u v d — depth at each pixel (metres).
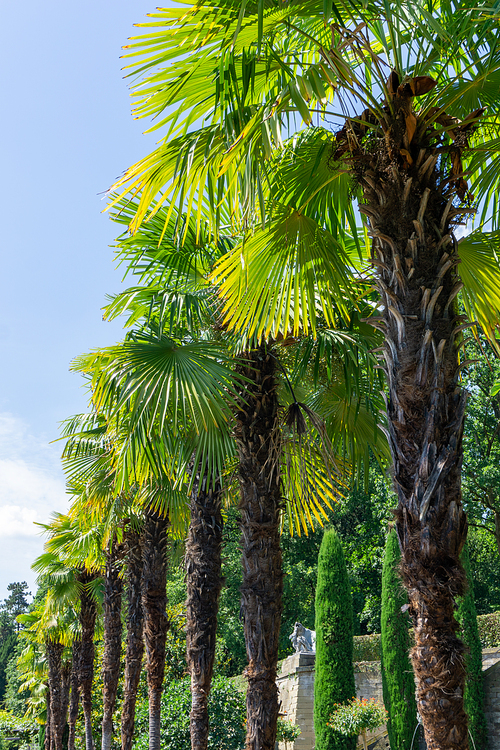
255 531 5.07
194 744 6.29
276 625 4.91
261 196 3.09
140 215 3.59
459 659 2.63
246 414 5.38
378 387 5.68
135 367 5.15
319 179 4.38
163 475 8.55
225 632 24.08
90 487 9.88
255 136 3.16
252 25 3.16
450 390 2.94
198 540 6.74
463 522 2.79
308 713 16.41
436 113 3.19
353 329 5.50
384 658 13.96
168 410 5.46
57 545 14.64
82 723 23.84
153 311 6.44
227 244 6.13
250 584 4.98
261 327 4.56
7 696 44.16
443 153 3.30
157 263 5.93
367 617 23.83
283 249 4.31
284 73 3.34
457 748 2.55
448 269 3.10
